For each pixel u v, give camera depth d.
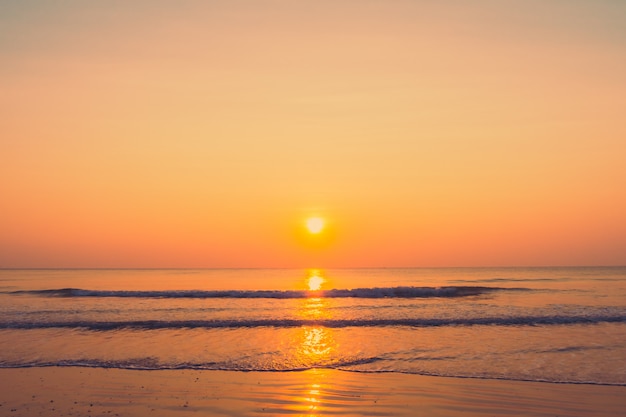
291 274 105.00
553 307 26.22
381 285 57.72
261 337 18.03
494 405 10.04
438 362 13.88
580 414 9.48
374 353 15.14
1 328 20.12
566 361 13.82
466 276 85.06
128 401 10.41
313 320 21.69
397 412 9.63
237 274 105.19
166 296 34.44
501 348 15.68
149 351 15.58
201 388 11.40
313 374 12.67
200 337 18.06
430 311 24.98
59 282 62.12
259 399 10.52
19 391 11.18
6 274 98.69
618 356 14.40
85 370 13.15
